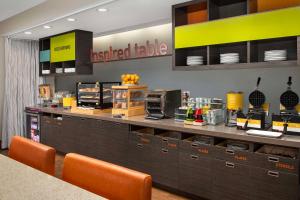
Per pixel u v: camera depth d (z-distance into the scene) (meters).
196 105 3.38
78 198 0.98
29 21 4.64
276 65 2.67
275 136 2.37
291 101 2.61
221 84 3.63
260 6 2.87
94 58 4.84
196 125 3.03
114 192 1.18
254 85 3.31
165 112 3.56
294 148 2.54
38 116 5.09
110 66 5.14
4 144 5.55
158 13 3.72
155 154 3.24
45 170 1.46
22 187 1.08
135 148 3.45
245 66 2.87
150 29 4.46
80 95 4.53
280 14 2.61
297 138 2.36
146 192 1.10
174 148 3.06
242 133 2.57
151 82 4.48
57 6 3.94
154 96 3.60
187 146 2.95
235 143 2.80
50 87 5.65
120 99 3.92
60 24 4.38
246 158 2.52
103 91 4.28
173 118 3.58
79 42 4.87
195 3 3.17
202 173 2.84
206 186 2.82
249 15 2.81
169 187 3.22
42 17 4.30
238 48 3.32
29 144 1.60
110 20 4.11
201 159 2.84
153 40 4.43
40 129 5.08
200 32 3.18
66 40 5.02
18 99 5.70
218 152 2.71
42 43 5.75
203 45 3.17
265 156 2.41
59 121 4.63
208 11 3.12
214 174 2.75
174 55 3.43
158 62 4.36
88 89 4.38
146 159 3.33
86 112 4.22
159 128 3.18
